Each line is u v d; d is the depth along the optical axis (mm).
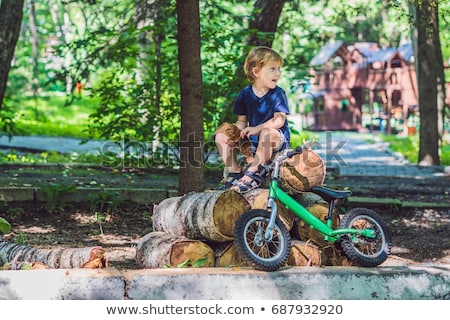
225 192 7637
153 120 15547
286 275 7152
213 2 17141
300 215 7516
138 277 7004
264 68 7930
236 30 15922
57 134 30766
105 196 12094
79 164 16891
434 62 22094
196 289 7043
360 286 7266
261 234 7164
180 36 10734
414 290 7359
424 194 15383
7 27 15875
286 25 27062
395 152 27828
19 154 22281
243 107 8172
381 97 43906
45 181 13961
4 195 11906
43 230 11062
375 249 7781
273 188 7363
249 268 7277
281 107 7895
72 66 17594
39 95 43312
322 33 31266
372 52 42312
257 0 17688
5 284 6867
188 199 8125
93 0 18938
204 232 7766
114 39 18766
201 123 10914
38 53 39875
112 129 15758
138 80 17359
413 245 10992
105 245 10188
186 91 10820
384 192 15445
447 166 21078
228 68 15250
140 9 16719
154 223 8641
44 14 42062
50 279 6910
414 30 23125
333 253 8008
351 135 38750
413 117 41531
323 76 43125
